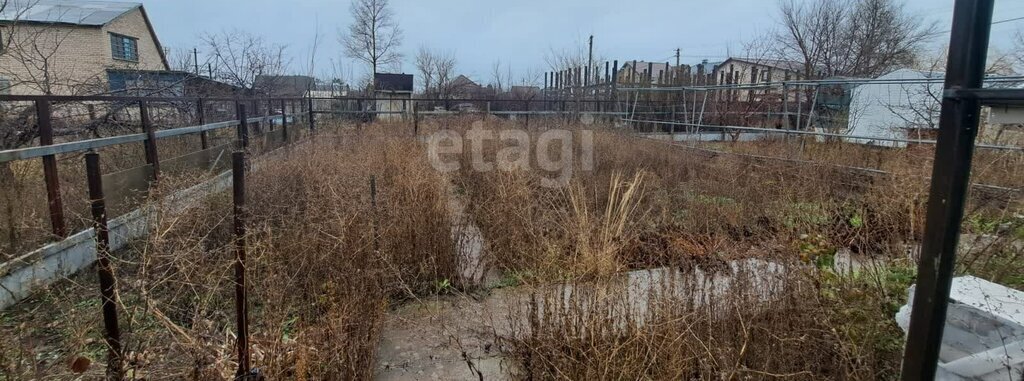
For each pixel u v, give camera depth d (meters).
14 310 2.82
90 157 1.95
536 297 2.73
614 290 2.37
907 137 8.19
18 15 7.87
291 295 2.58
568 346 2.28
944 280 1.21
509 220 3.91
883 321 2.28
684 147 8.92
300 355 2.14
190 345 2.12
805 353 2.11
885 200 3.76
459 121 11.79
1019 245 2.95
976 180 3.99
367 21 31.39
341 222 3.07
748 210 4.56
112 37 21.06
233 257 2.73
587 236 2.66
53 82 8.01
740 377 1.99
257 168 5.39
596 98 14.70
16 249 3.03
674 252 3.12
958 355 1.72
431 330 3.00
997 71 9.35
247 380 2.15
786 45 18.73
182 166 5.08
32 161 3.57
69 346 2.38
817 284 2.38
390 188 4.15
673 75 15.98
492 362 2.68
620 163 6.86
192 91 10.43
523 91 23.08
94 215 2.00
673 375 2.01
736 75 14.17
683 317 2.12
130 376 2.09
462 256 3.79
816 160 6.69
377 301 2.79
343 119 13.38
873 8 17.95
